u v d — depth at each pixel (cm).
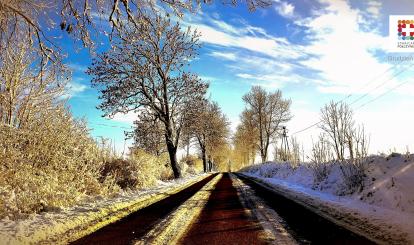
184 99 2981
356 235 611
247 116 6450
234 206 1036
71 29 816
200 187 1889
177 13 887
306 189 1662
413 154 1128
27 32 866
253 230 667
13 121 1096
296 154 2708
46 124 1143
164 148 3400
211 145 6162
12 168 938
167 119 2936
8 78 1057
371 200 1048
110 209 930
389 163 1182
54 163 1117
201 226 712
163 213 893
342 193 1295
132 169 1762
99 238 594
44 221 700
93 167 1352
